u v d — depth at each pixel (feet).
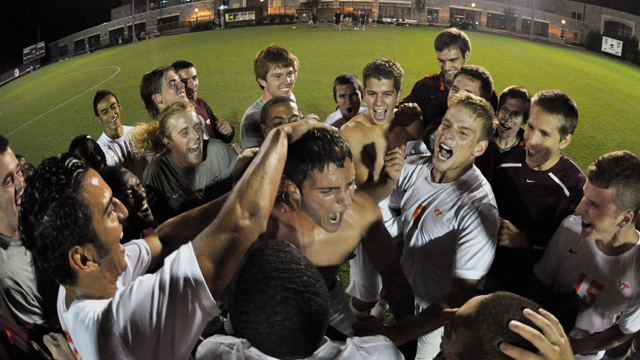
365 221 5.77
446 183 6.57
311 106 31.42
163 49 66.28
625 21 68.74
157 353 3.72
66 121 35.60
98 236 3.97
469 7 83.66
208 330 6.64
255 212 4.15
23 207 3.96
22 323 6.61
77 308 3.91
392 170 6.77
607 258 6.00
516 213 8.20
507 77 42.86
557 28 74.43
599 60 54.85
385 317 9.27
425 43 58.18
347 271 10.89
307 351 3.50
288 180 4.83
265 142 4.71
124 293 3.75
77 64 69.41
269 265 3.53
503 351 3.49
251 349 3.83
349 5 89.92
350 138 8.12
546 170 7.95
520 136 8.33
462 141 6.11
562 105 7.50
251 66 47.16
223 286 3.91
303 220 5.34
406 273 7.27
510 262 7.77
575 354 6.27
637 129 29.04
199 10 99.25
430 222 6.59
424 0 85.81
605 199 5.53
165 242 5.56
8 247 6.33
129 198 6.25
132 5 96.37
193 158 7.81
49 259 3.93
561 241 6.47
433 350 7.11
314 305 3.45
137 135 8.16
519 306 3.65
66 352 5.20
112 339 3.64
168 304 3.66
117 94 42.86
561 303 6.39
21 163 6.37
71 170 3.92
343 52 52.60
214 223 4.06
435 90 10.61
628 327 6.13
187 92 11.43
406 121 8.54
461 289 6.11
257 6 88.43
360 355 3.97
